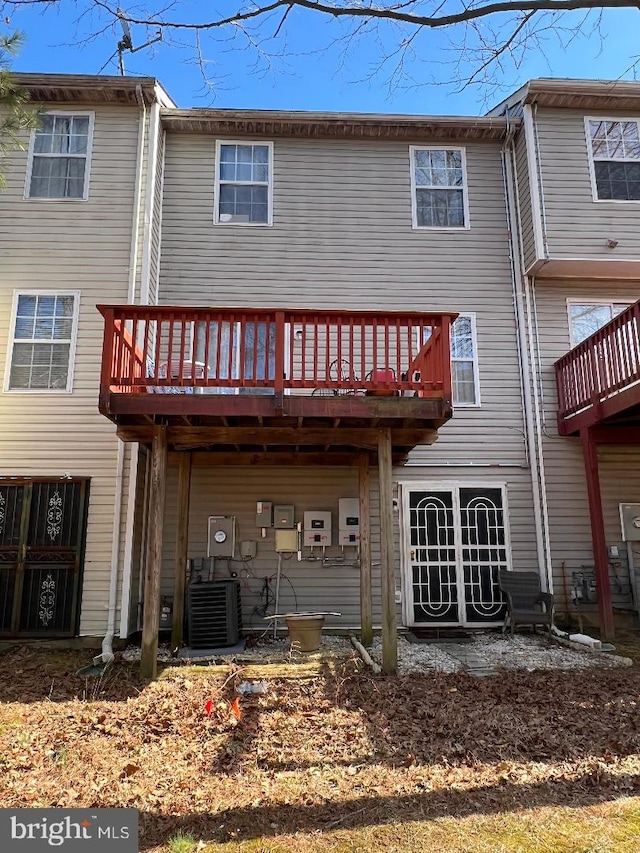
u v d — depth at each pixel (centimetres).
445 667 630
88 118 869
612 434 812
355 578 848
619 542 871
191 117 902
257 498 856
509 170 951
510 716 475
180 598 736
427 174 955
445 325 612
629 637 788
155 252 877
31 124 672
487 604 848
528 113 899
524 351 910
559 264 878
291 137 945
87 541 755
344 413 593
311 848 292
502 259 934
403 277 918
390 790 353
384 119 920
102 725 464
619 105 906
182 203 913
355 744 424
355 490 864
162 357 859
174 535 841
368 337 889
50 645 725
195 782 367
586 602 845
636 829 305
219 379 593
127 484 773
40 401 792
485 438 893
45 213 839
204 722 468
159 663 650
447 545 862
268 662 646
